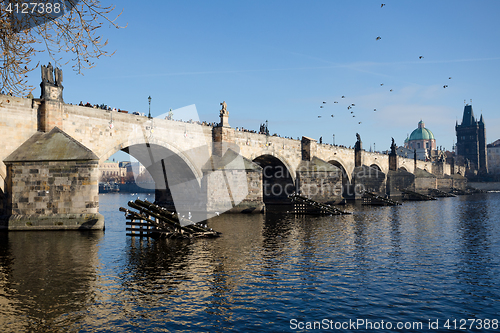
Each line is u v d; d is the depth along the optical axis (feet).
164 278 77.30
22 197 130.11
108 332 52.24
